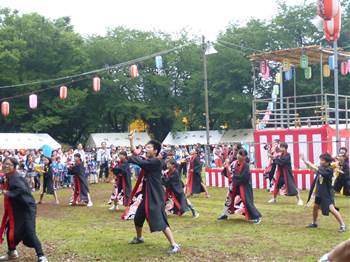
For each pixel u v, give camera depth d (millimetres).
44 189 16266
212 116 48438
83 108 45594
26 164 21719
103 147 26406
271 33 44719
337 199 15602
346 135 21094
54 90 41719
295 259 7621
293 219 11648
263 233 9836
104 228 10836
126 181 13805
